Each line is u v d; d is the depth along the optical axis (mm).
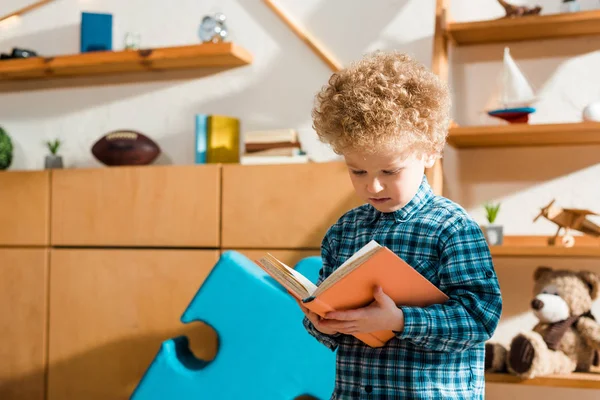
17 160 2723
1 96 2727
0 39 2729
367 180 996
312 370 1768
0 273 2367
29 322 2324
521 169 2111
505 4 1989
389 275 892
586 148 2053
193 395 1838
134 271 2205
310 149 2334
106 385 2219
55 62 2482
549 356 1743
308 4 2363
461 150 2168
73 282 2279
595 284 1818
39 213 2346
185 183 2176
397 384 991
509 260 2092
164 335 2158
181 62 2410
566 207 2062
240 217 2109
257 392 1796
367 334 960
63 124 2668
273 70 2396
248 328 1825
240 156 2336
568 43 2084
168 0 2543
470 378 1005
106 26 2557
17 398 2324
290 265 2039
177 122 2514
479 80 2168
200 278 2133
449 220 1009
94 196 2281
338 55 2316
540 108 2100
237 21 2449
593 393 2000
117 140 2348
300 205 2049
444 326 918
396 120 933
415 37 2229
